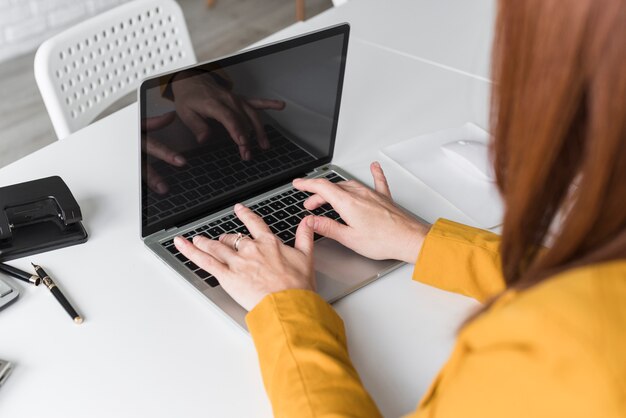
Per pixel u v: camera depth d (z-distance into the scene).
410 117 1.38
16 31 3.34
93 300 0.92
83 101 1.46
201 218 1.06
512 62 0.45
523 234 0.49
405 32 1.70
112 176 1.16
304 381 0.73
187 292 0.94
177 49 1.66
